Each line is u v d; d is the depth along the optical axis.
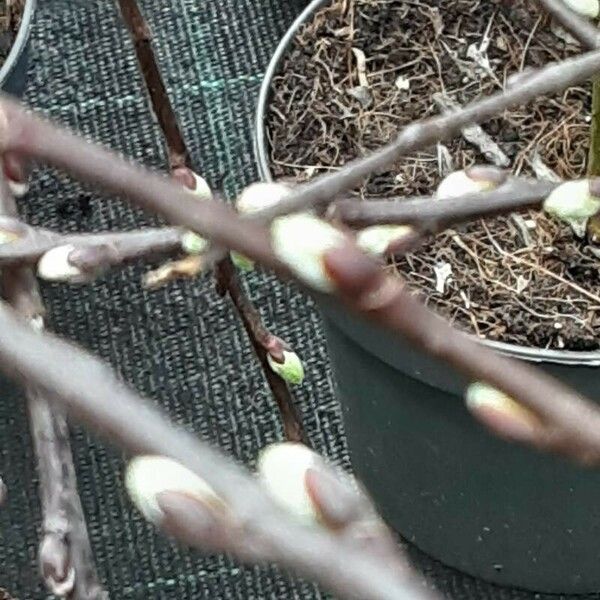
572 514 0.61
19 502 0.73
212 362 0.78
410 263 0.59
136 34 0.46
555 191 0.30
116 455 0.74
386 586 0.15
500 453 0.58
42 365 0.16
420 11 0.68
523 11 0.67
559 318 0.57
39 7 0.93
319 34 0.67
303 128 0.63
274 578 0.70
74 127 0.88
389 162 0.29
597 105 0.55
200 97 0.89
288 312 0.79
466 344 0.16
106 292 0.80
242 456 0.74
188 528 0.16
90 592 0.28
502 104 0.29
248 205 0.28
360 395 0.63
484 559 0.67
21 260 0.32
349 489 0.16
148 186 0.17
